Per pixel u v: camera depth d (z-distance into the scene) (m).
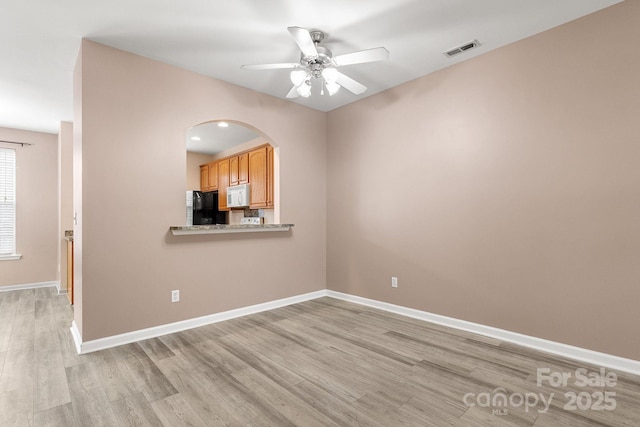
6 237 4.87
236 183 5.71
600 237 2.32
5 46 2.68
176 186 3.06
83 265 2.56
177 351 2.59
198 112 3.21
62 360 2.42
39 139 5.12
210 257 3.29
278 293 3.87
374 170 3.83
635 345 2.19
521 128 2.69
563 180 2.48
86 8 2.21
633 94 2.19
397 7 2.25
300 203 4.13
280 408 1.83
